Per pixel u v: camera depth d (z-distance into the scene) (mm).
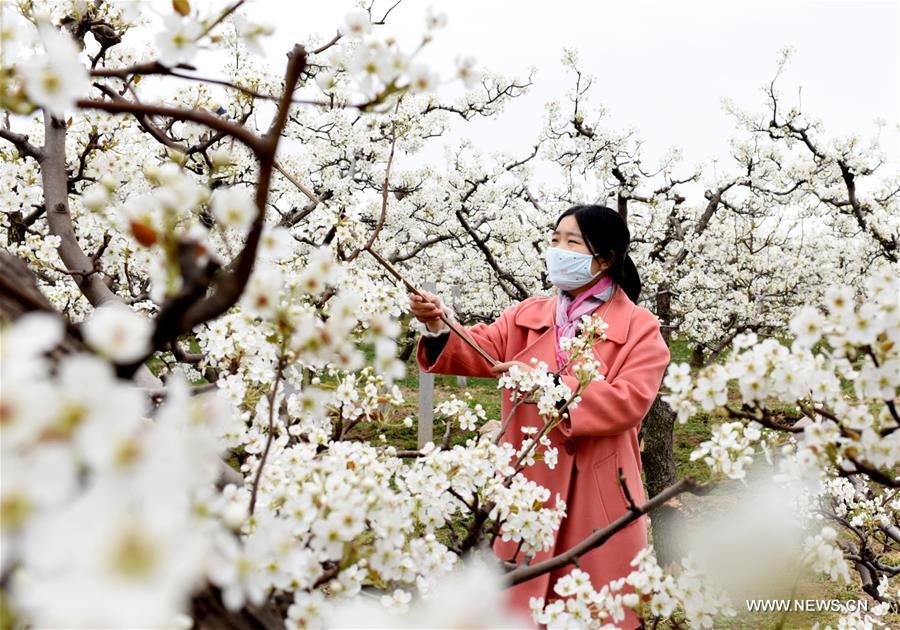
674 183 8227
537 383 2254
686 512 5020
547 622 1500
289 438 1816
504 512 1689
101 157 2488
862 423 1279
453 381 12984
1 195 2752
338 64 1179
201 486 871
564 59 7930
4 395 447
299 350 1045
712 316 10617
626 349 2730
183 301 738
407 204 8875
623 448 2648
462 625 505
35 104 830
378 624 595
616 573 2516
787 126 8070
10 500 435
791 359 1281
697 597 1479
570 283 2871
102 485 442
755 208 10625
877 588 3801
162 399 1268
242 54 4559
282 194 5898
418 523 1587
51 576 438
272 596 1090
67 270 2270
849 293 1228
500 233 8586
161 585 412
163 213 841
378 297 2074
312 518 1102
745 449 1404
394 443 7656
